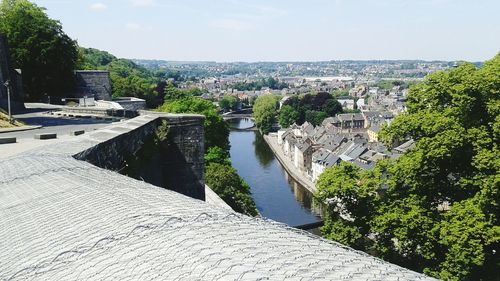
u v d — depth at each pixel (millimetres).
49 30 71625
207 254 6801
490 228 26500
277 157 146875
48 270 7836
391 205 31438
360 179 33875
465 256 26109
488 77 29000
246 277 5820
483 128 29156
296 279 5605
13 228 10422
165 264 6844
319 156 115875
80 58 94000
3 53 53344
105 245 8195
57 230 9484
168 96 115000
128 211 9562
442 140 29094
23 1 73500
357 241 33000
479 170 28438
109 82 76562
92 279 7148
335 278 5602
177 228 8195
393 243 31562
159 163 32438
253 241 7262
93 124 37469
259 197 99938
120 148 22781
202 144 33875
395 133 32969
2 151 21781
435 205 31531
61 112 47938
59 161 15883
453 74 31828
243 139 187125
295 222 81250
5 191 13391
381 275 5793
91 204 10617
